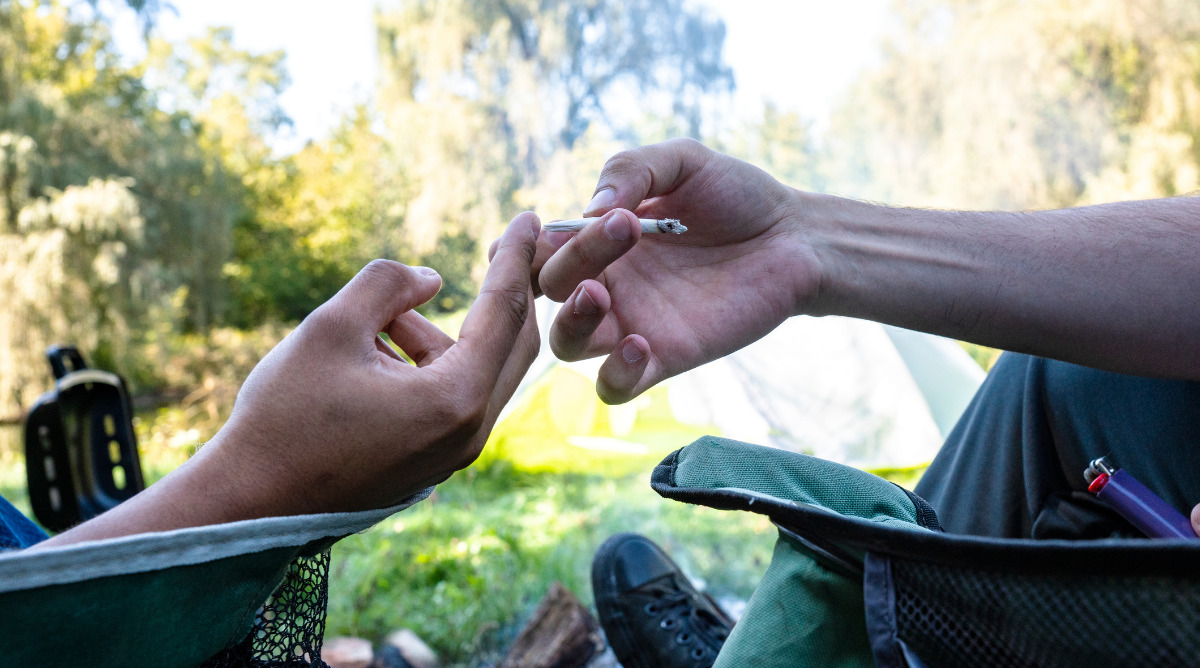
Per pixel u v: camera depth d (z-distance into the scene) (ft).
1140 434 2.53
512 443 17.04
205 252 43.91
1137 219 2.44
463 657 6.86
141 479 4.26
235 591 1.49
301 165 66.85
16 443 27.81
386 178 60.29
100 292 36.27
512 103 53.42
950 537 1.41
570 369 16.34
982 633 1.43
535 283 2.47
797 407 12.84
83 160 39.63
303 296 59.82
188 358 39.93
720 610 4.36
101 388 4.24
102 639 1.31
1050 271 2.37
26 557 1.20
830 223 2.64
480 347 1.73
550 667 5.55
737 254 2.64
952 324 2.51
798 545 2.05
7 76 39.58
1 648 1.24
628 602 3.84
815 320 13.41
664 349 2.59
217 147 59.52
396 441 1.58
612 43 56.03
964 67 41.96
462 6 52.95
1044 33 40.60
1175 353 2.31
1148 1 39.09
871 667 1.89
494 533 10.18
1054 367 2.76
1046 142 40.29
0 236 33.68
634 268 2.65
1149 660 1.25
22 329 32.45
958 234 2.52
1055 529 2.65
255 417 1.55
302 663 1.71
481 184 52.80
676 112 56.90
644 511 11.30
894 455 12.24
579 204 53.42
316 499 1.59
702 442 2.16
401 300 1.69
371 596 7.81
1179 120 38.58
